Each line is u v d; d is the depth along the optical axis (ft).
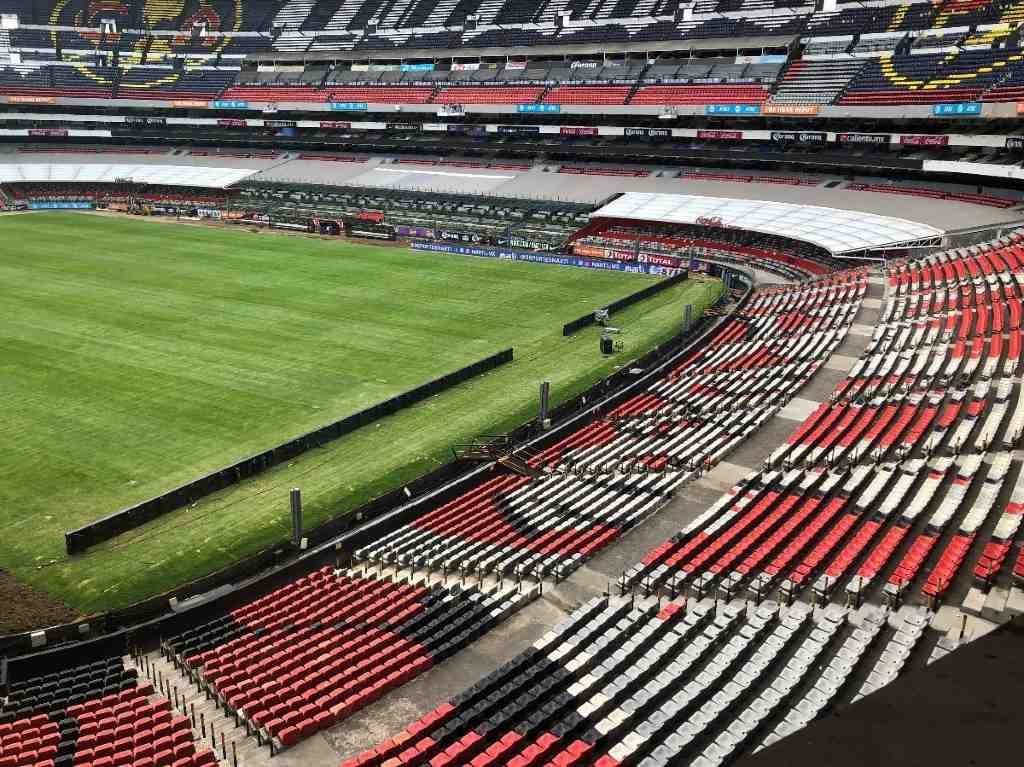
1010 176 246.88
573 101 368.48
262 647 91.56
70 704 82.74
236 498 129.90
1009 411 124.36
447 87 403.34
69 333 207.21
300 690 81.76
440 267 284.41
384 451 145.89
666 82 354.54
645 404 161.17
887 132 301.63
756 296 236.63
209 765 70.64
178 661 90.02
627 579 96.48
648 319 222.89
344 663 85.92
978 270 201.05
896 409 136.05
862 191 295.89
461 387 174.70
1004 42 282.15
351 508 127.13
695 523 108.47
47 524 122.21
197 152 453.17
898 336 175.42
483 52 402.11
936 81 285.23
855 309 201.05
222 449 145.38
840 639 79.10
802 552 96.99
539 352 196.95
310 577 107.14
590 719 71.46
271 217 358.64
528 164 383.65
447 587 101.76
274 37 460.55
